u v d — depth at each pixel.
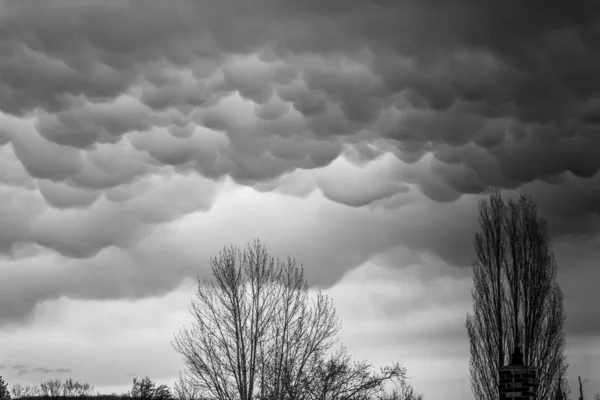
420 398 38.47
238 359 38.34
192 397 38.31
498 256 45.69
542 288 44.78
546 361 43.81
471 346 45.31
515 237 45.72
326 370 31.45
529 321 44.38
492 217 46.50
